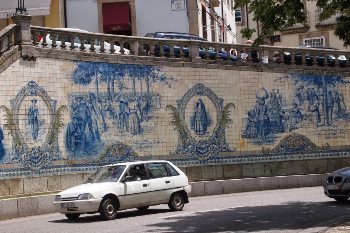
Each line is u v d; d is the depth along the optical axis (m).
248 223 16.39
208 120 27.56
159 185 19.86
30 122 23.31
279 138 28.73
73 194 18.52
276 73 28.97
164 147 26.58
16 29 23.50
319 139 29.39
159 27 35.75
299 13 17.42
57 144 23.97
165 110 26.73
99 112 25.17
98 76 25.28
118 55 25.86
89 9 35.59
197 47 27.67
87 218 19.45
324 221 16.34
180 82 27.17
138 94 26.20
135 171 19.53
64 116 24.23
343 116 29.84
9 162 22.64
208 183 26.36
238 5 18.08
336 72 29.91
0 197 22.05
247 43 30.80
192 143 27.17
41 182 23.38
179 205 20.41
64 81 24.39
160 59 26.83
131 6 35.78
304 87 29.36
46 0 33.66
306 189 26.91
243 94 28.33
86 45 25.38
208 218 17.72
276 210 19.19
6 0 33.78
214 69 27.88
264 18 17.61
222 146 27.72
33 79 23.53
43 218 20.41
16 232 16.72
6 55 22.86
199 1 36.91
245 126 28.20
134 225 16.83
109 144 25.30
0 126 22.55
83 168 24.53
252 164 28.14
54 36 24.31
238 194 25.95
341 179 20.81
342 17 17.81
